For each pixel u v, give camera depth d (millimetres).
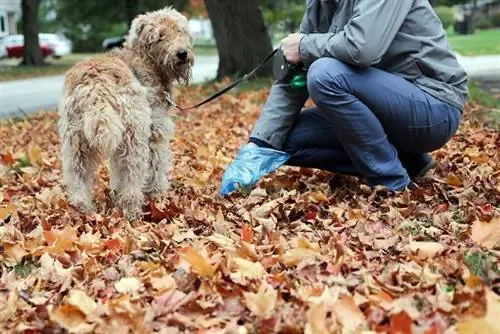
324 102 3137
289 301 2330
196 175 3965
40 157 4781
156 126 3428
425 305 2254
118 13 26562
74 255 2836
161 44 3375
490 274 2408
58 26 35656
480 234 2691
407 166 3508
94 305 2375
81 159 3275
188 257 2549
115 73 3195
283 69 3377
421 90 3203
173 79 3455
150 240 2922
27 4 22375
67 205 3367
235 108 7156
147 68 3408
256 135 3432
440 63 3229
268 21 19391
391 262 2559
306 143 3428
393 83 3164
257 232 2965
